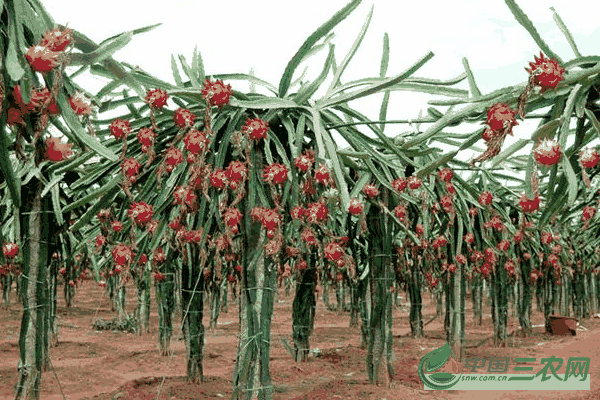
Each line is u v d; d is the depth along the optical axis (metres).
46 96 1.73
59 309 15.07
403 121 3.99
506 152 3.05
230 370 7.48
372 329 6.25
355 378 6.98
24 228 5.06
